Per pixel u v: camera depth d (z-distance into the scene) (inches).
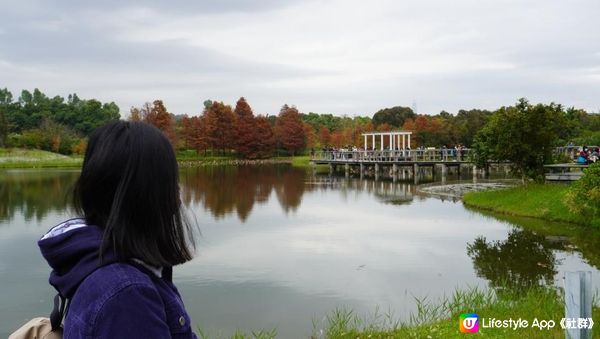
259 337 247.0
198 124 2507.4
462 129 2175.2
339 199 868.0
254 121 2571.4
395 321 273.9
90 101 3585.1
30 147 2593.5
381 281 361.7
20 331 49.4
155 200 49.3
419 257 435.8
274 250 465.1
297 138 2701.8
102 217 49.1
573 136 1439.5
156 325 42.6
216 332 266.8
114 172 48.5
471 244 483.5
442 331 219.5
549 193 663.1
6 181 1245.7
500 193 746.2
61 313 48.0
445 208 737.0
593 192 522.3
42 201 820.0
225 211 721.6
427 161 1318.9
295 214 695.1
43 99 3789.4
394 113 2866.6
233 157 2605.8
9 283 360.8
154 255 47.7
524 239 497.0
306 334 262.4
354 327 255.8
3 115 2608.3
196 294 333.4
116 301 41.5
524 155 733.9
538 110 716.7
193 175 1476.4
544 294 283.3
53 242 45.4
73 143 2642.7
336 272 387.5
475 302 265.3
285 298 323.9
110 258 44.7
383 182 1231.5
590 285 157.0
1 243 494.3
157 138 51.2
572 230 535.8
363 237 526.3
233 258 432.5
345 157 1616.6
